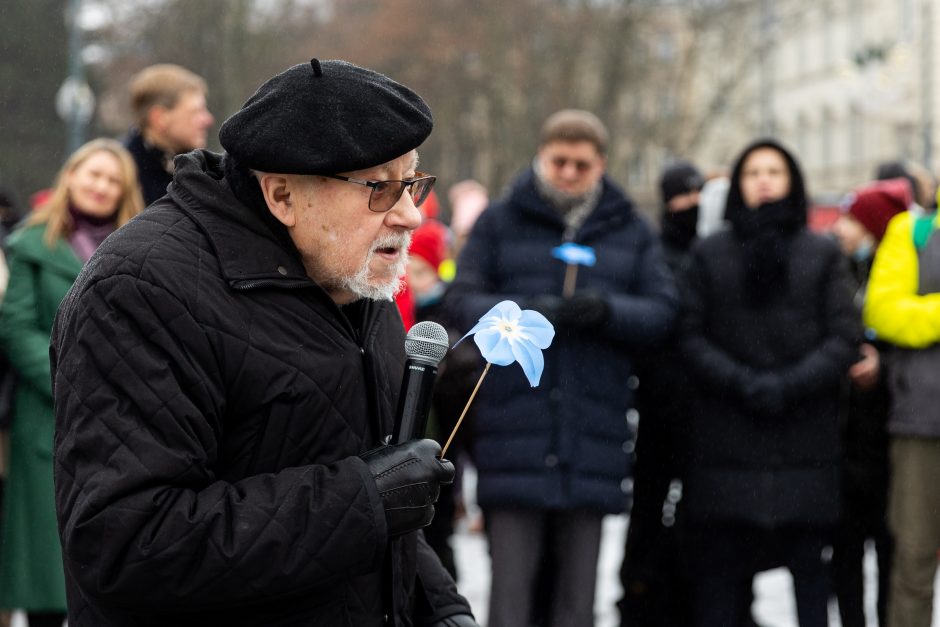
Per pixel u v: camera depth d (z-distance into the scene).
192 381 1.91
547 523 4.54
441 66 36.97
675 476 4.89
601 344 4.41
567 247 4.43
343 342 2.08
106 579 1.84
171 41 30.23
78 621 2.02
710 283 4.52
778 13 33.00
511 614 4.31
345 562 1.90
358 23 41.75
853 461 4.82
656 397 4.95
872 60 22.55
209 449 1.93
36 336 4.36
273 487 1.91
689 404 4.59
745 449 4.40
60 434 1.92
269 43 30.56
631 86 32.78
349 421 2.05
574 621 4.36
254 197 2.06
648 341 4.41
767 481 4.38
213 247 2.00
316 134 1.96
